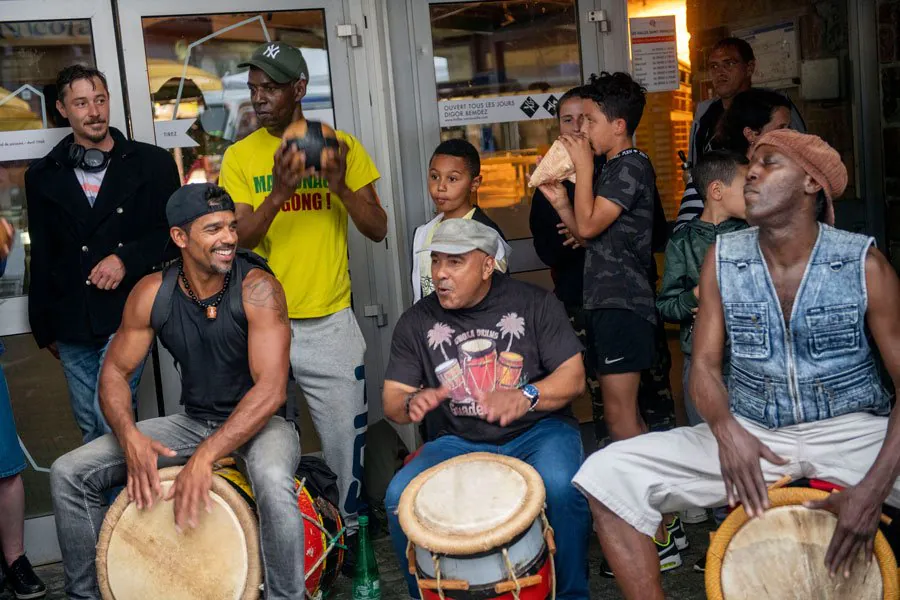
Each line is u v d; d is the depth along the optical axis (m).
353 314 4.21
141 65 4.31
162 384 4.41
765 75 5.28
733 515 2.69
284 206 3.95
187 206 3.12
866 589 2.54
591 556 3.90
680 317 3.52
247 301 3.22
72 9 4.22
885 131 4.93
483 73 4.68
